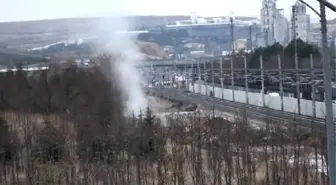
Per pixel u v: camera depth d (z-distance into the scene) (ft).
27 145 134.72
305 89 229.45
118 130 141.59
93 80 193.98
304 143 128.67
